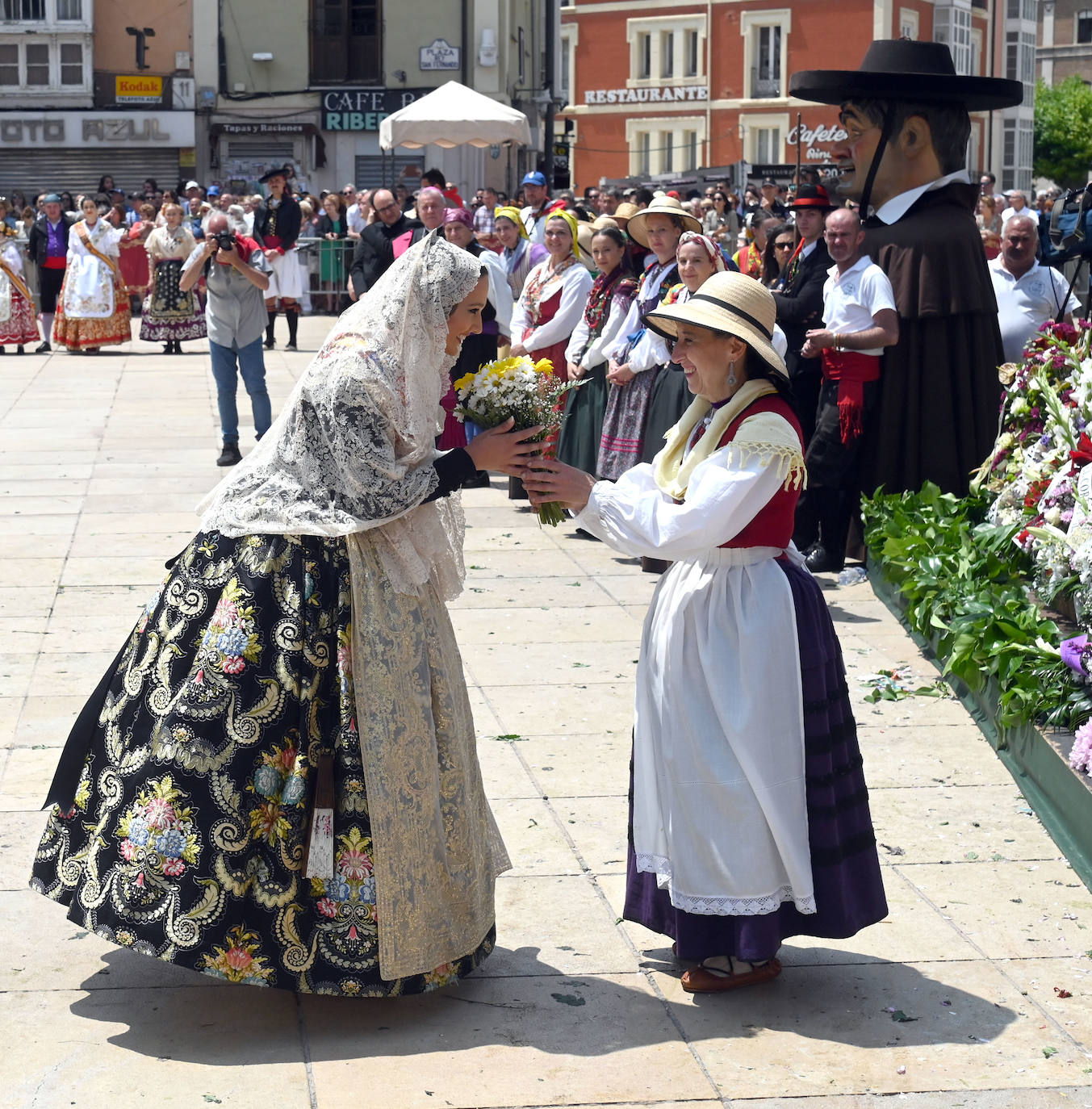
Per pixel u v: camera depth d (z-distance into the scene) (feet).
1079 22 236.22
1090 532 18.85
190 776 11.36
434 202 31.91
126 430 41.22
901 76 27.48
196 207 75.92
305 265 77.87
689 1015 12.19
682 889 12.14
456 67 103.86
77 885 11.72
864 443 27.45
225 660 11.50
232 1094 10.78
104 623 22.74
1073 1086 11.19
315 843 11.48
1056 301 29.76
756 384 12.20
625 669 21.21
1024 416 24.44
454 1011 12.14
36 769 16.89
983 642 19.25
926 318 26.86
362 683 11.56
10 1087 10.82
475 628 23.21
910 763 17.97
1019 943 13.55
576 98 177.27
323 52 104.27
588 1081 11.10
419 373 11.68
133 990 12.34
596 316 28.99
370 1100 10.74
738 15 166.61
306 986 11.57
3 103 104.83
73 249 61.31
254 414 36.63
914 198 27.73
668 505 11.82
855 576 26.78
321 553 11.70
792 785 12.00
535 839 15.51
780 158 167.84
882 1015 12.21
